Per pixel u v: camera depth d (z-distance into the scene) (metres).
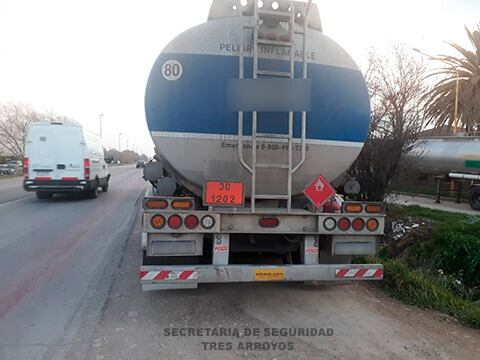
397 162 7.76
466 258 5.70
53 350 2.77
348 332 3.21
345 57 3.55
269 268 3.18
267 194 3.39
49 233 7.05
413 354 2.90
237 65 3.25
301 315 3.52
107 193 15.16
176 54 3.24
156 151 3.48
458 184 12.01
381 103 8.52
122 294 3.96
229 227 3.17
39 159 11.26
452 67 17.53
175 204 3.09
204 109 3.25
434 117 17.64
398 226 7.30
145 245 3.14
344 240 3.40
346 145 3.59
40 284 4.24
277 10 3.22
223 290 4.12
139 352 2.76
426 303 4.00
